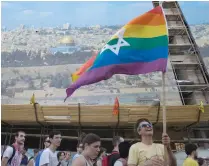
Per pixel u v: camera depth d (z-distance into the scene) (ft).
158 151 18.29
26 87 164.04
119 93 131.75
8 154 24.47
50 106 66.13
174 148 70.74
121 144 22.75
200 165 40.22
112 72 22.80
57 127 73.92
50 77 169.37
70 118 66.23
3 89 163.84
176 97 96.07
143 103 107.65
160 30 22.82
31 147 77.82
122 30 23.35
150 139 18.60
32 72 175.01
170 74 102.17
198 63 108.27
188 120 65.77
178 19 127.03
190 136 75.56
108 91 134.41
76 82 23.53
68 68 176.76
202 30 175.83
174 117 65.67
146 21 23.38
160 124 67.72
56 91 157.07
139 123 18.93
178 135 74.08
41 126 72.33
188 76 106.11
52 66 179.11
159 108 64.90
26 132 78.07
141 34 23.12
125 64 22.74
